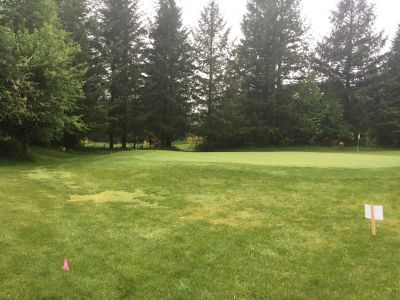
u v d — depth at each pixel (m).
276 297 4.84
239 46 39.00
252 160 16.08
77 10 31.62
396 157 18.39
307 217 8.39
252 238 6.98
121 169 14.63
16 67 18.28
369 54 41.66
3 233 7.05
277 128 38.62
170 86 37.25
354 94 41.28
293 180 11.83
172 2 37.00
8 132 21.91
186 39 37.94
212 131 37.69
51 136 23.42
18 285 4.98
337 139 41.81
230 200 9.92
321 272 5.59
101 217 8.32
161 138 38.59
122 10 34.72
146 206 9.39
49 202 9.80
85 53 30.59
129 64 35.09
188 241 6.77
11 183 12.74
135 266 5.64
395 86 40.66
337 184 11.34
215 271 5.53
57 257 5.95
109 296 4.75
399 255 6.30
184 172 13.27
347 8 42.00
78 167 16.41
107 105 32.84
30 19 22.27
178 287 5.01
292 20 38.81
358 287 5.15
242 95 38.00
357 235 7.24
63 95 21.11
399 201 9.79
